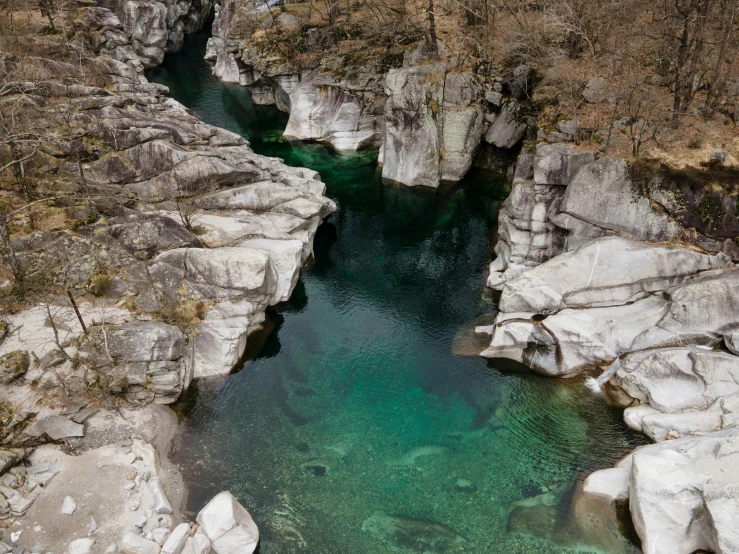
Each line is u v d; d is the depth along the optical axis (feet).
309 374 81.05
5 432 63.57
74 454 63.93
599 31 112.47
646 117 87.66
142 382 71.77
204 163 108.17
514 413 73.56
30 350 72.43
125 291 83.92
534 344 79.41
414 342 87.25
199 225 100.22
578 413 72.74
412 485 64.03
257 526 59.21
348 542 57.88
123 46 184.24
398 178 137.59
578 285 81.66
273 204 108.47
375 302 97.50
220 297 84.17
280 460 67.21
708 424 63.31
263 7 177.99
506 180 136.15
